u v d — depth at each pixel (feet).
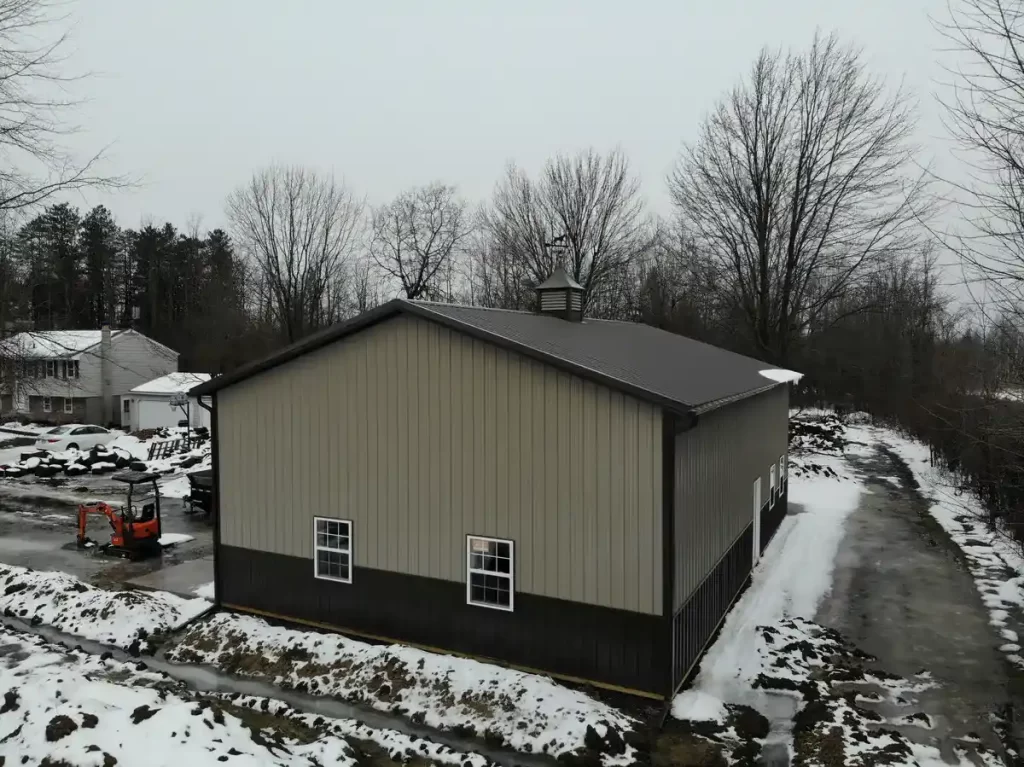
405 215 190.80
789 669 35.09
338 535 39.60
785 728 29.71
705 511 37.17
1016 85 27.73
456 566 36.11
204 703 28.60
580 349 38.65
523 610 34.45
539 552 33.99
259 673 35.17
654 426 31.37
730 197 122.11
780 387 66.13
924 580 49.62
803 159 114.93
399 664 34.22
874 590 47.50
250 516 42.16
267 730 29.73
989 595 46.47
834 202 114.11
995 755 27.68
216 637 38.65
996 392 36.60
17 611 43.16
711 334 156.66
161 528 62.28
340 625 39.42
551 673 33.81
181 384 141.79
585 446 32.81
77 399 149.69
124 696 28.78
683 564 33.12
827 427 134.10
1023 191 28.45
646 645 31.68
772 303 122.01
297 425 40.42
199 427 131.03
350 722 30.50
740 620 41.47
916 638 39.27
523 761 27.50
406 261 191.93
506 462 34.71
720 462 40.63
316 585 40.09
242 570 42.52
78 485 83.15
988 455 52.90
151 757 23.86
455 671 33.24
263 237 175.94
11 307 74.28
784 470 68.95
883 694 32.71
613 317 164.35
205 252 247.29
